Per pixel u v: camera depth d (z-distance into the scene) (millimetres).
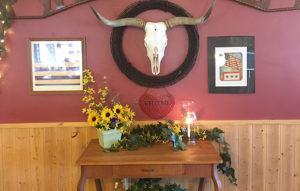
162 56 1899
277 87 2043
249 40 2008
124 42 2010
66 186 2109
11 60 2016
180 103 2059
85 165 1611
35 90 2033
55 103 2057
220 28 2006
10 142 2070
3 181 2088
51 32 2004
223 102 2061
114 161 1579
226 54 2021
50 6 1979
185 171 1615
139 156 1653
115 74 2039
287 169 2084
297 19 1986
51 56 2016
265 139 2072
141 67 2031
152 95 2053
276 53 2016
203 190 2064
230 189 2117
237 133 2072
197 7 1992
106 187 2129
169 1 1986
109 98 2053
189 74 2041
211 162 1573
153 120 2066
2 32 1960
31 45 2006
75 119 2068
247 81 2039
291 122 2043
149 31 1860
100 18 1785
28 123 2055
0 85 2029
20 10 1980
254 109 2061
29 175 2094
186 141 1925
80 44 2012
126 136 1957
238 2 1981
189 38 1986
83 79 2029
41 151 2082
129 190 1949
